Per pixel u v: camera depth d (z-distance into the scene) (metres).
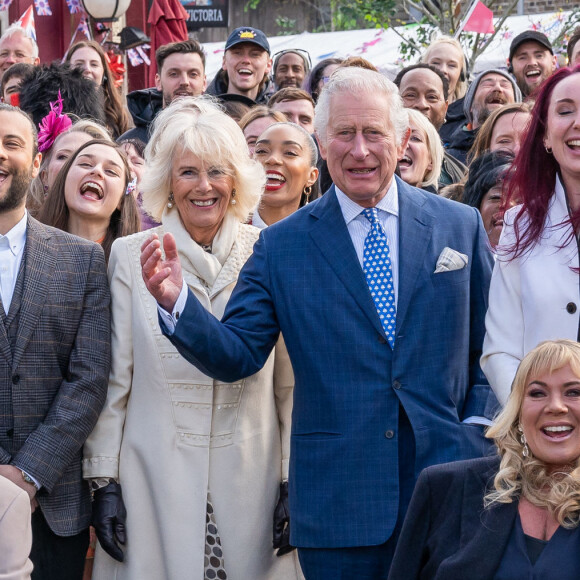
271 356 4.28
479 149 5.89
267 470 4.23
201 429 4.13
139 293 4.23
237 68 7.66
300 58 8.31
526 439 3.21
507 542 3.16
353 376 3.82
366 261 3.92
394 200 3.98
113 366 4.21
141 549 4.09
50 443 4.00
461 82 8.19
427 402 3.83
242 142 4.27
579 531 3.10
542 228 3.75
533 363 3.22
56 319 4.16
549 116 3.72
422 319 3.85
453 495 3.28
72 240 4.31
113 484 4.12
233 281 4.23
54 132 5.70
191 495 4.09
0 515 3.45
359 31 14.73
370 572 3.77
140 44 10.98
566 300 3.66
